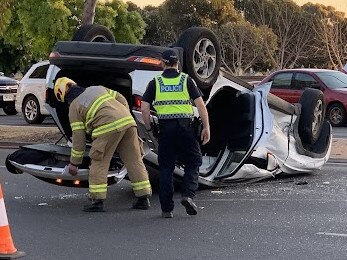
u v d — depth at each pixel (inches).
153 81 313.6
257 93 390.0
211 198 362.0
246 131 385.4
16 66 1712.6
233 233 283.7
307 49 1932.8
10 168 353.4
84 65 342.0
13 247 248.1
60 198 364.2
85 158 339.6
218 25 2032.5
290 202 350.0
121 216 317.4
